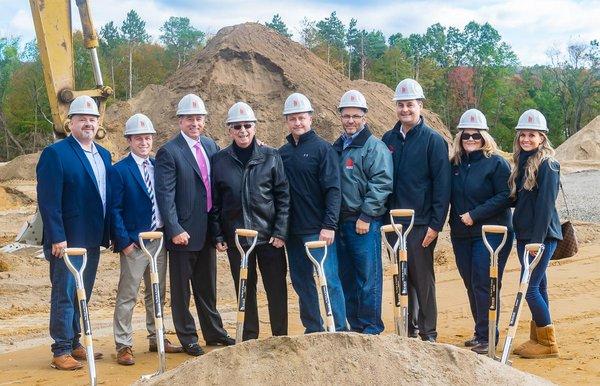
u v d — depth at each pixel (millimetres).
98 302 12883
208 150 8789
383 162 8359
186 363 5688
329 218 8289
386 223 8617
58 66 16000
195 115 8516
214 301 8969
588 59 88125
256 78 38312
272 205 8430
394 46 100250
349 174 8469
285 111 8508
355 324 8805
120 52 92625
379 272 8508
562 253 8383
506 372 5676
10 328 10875
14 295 13398
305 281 8578
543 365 7871
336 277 8391
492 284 7008
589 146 50969
